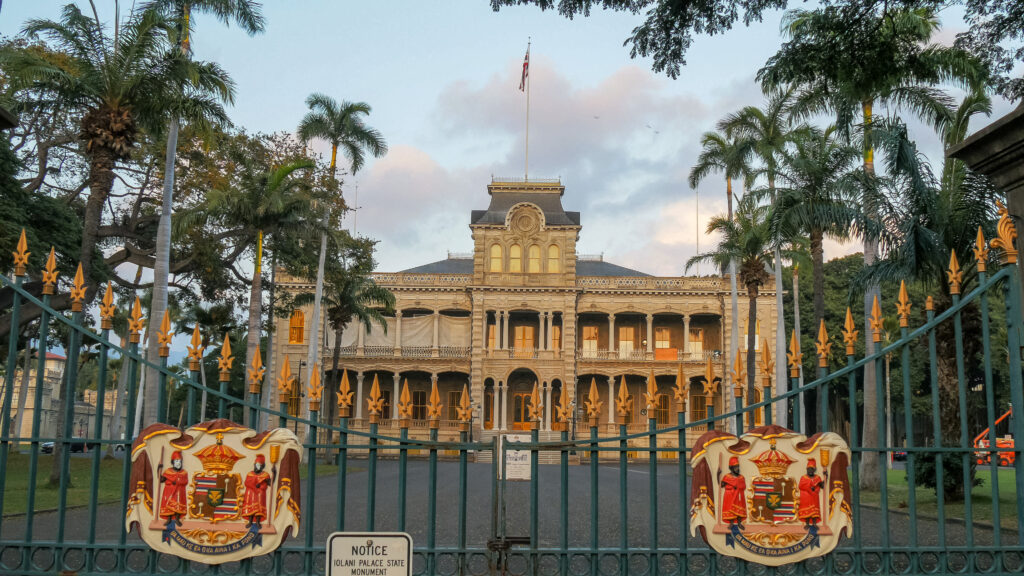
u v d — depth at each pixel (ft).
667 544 40.29
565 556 21.04
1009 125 21.06
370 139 137.59
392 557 16.49
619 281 215.92
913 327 188.14
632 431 207.72
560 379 209.56
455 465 164.04
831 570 21.29
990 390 22.09
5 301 32.73
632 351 213.46
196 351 21.86
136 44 76.23
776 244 80.02
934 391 22.16
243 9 86.99
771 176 113.60
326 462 167.84
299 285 208.23
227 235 117.19
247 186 111.75
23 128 104.94
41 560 28.73
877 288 68.33
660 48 44.60
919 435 219.61
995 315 166.91
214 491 21.07
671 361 209.36
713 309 212.64
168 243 81.15
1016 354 21.99
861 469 78.43
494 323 216.54
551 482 107.04
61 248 98.84
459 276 216.33
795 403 22.21
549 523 52.44
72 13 76.84
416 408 215.31
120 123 75.92
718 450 21.53
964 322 64.69
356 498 74.79
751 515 21.27
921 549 21.31
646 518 56.39
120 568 20.98
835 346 205.46
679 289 213.87
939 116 75.36
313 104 136.56
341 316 161.17
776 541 21.21
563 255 214.28
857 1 42.19
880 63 44.01
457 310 217.56
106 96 76.79
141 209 123.44
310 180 128.57
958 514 56.65
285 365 21.97
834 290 232.32
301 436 199.72
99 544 21.06
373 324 215.31
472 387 208.54
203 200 115.34
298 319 211.20
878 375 22.22
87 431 307.37
